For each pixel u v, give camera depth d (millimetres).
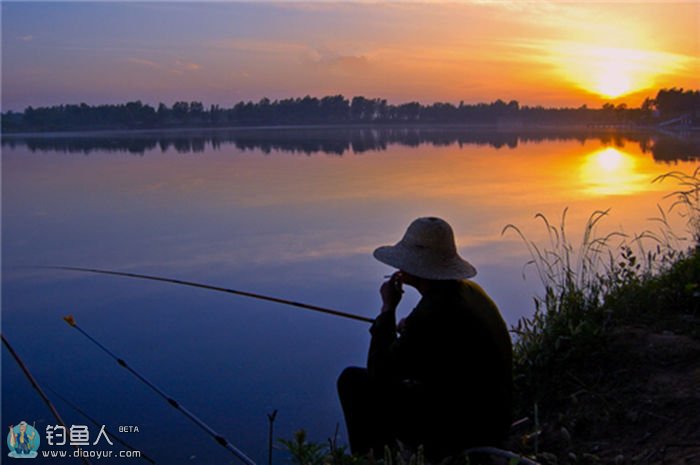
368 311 7680
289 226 12992
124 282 9109
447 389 2697
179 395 5555
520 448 3164
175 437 4891
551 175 21547
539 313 4262
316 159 34000
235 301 8086
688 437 2875
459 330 2662
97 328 7238
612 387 3461
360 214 14234
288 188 19594
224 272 9547
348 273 9281
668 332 3852
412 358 2705
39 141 75312
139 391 5641
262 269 9617
